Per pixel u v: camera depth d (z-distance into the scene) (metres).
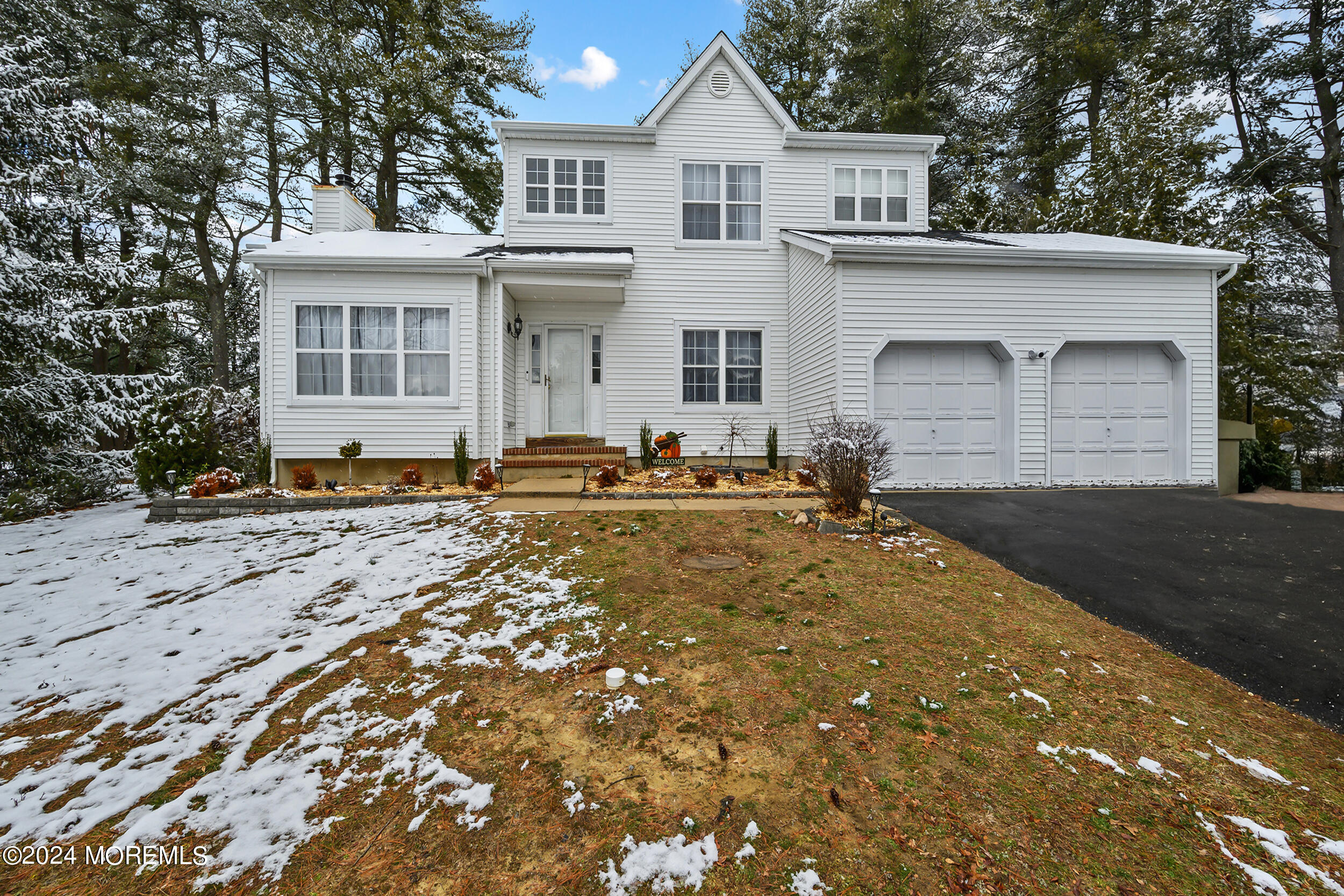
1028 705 3.16
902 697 3.20
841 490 6.62
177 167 15.50
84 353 11.52
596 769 2.64
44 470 10.14
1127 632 4.19
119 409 11.23
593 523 6.64
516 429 11.48
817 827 2.28
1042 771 2.63
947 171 20.25
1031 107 18.92
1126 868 2.12
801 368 11.00
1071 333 9.28
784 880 2.05
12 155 10.43
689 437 11.85
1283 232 16.70
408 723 3.05
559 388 11.84
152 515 8.20
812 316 10.36
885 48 19.34
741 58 11.92
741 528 6.41
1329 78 16.39
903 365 9.35
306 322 9.77
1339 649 3.82
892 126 18.55
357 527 7.07
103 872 2.20
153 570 5.84
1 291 9.33
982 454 9.41
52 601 5.11
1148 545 6.02
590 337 11.82
